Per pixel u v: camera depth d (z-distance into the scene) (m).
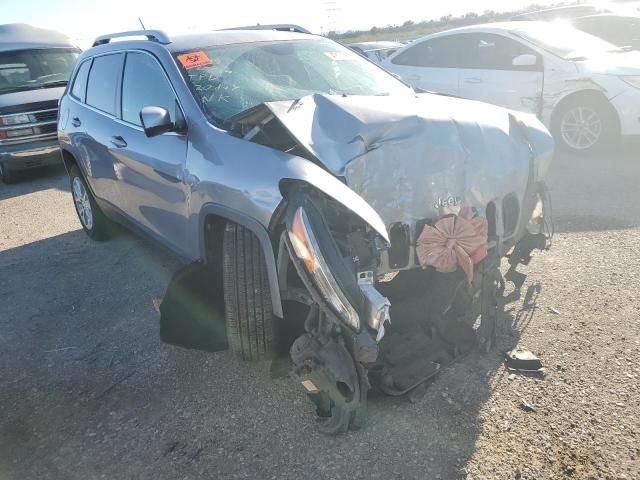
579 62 7.31
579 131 7.42
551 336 3.29
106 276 4.86
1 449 2.77
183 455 2.61
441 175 2.92
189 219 3.29
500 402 2.76
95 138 4.64
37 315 4.23
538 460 2.39
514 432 2.55
